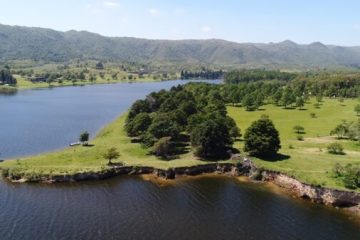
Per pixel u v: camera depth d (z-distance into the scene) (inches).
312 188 3924.7
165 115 5979.3
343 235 3221.0
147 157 5009.8
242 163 4682.6
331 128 6599.4
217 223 3368.6
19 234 3043.8
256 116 7819.9
